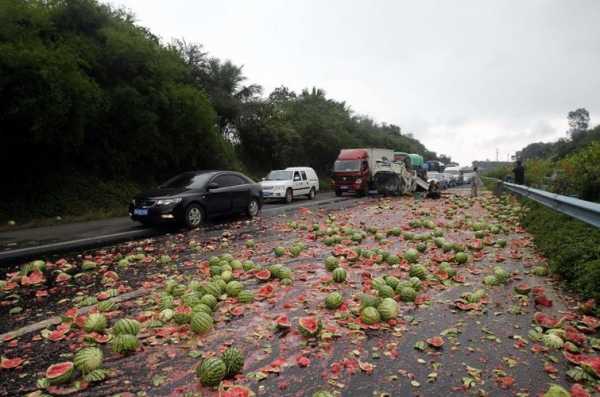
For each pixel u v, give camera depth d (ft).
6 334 16.21
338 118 173.27
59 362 13.84
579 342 14.39
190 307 17.11
